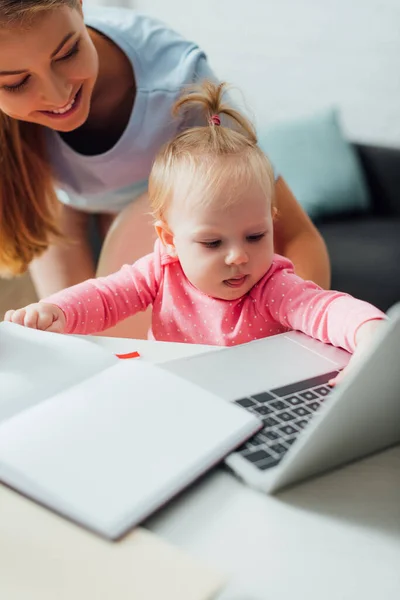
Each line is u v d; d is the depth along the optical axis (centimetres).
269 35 282
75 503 52
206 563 48
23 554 48
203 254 97
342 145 253
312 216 242
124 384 68
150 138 133
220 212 94
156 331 109
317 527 52
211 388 71
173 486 54
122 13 145
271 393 70
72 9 103
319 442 53
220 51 292
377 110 275
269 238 97
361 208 250
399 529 52
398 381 54
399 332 48
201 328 104
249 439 62
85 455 58
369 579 47
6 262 143
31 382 70
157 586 44
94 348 76
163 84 132
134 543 49
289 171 246
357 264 213
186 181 97
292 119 257
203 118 131
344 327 81
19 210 135
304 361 78
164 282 107
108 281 107
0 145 129
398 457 61
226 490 56
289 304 93
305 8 273
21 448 59
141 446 59
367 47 269
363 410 53
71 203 148
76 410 64
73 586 45
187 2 290
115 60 132
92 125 136
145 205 130
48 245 145
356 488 56
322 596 45
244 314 101
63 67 105
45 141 137
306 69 281
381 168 254
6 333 81
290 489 56
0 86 104
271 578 47
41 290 160
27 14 94
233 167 96
